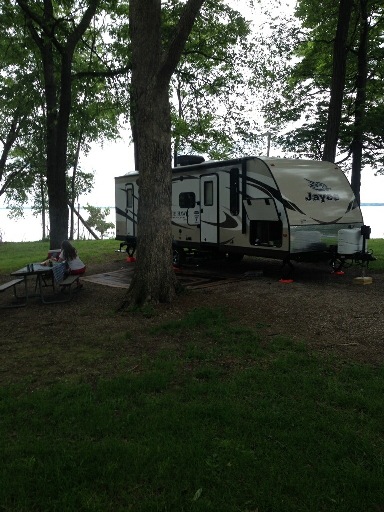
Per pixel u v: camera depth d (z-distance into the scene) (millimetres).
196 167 11727
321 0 15430
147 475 2846
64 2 12539
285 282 9289
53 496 2684
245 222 10352
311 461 2953
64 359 5188
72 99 14555
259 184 9867
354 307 6922
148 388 4191
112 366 4887
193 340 5668
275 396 3945
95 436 3371
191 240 12156
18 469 2914
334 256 9781
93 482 2805
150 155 7348
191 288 8812
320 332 5832
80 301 8328
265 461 2961
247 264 12750
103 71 14398
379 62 16328
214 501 2600
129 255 14453
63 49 11664
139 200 7523
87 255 16203
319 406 3756
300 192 9617
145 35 7207
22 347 5711
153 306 7250
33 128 21266
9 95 18953
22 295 9281
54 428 3494
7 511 2572
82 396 4055
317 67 16828
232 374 4523
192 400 3908
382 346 5207
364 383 4152
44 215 32438
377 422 3453
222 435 3314
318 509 2525
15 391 4254
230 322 6402
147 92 7273
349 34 16203
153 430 3393
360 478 2752
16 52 14125
